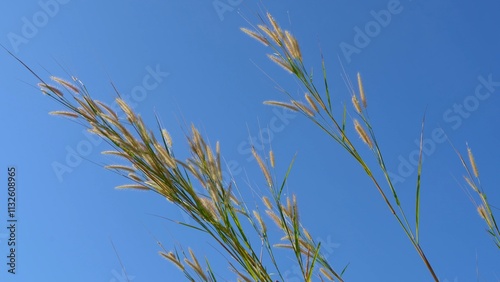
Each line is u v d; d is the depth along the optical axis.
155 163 1.22
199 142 1.26
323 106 1.37
